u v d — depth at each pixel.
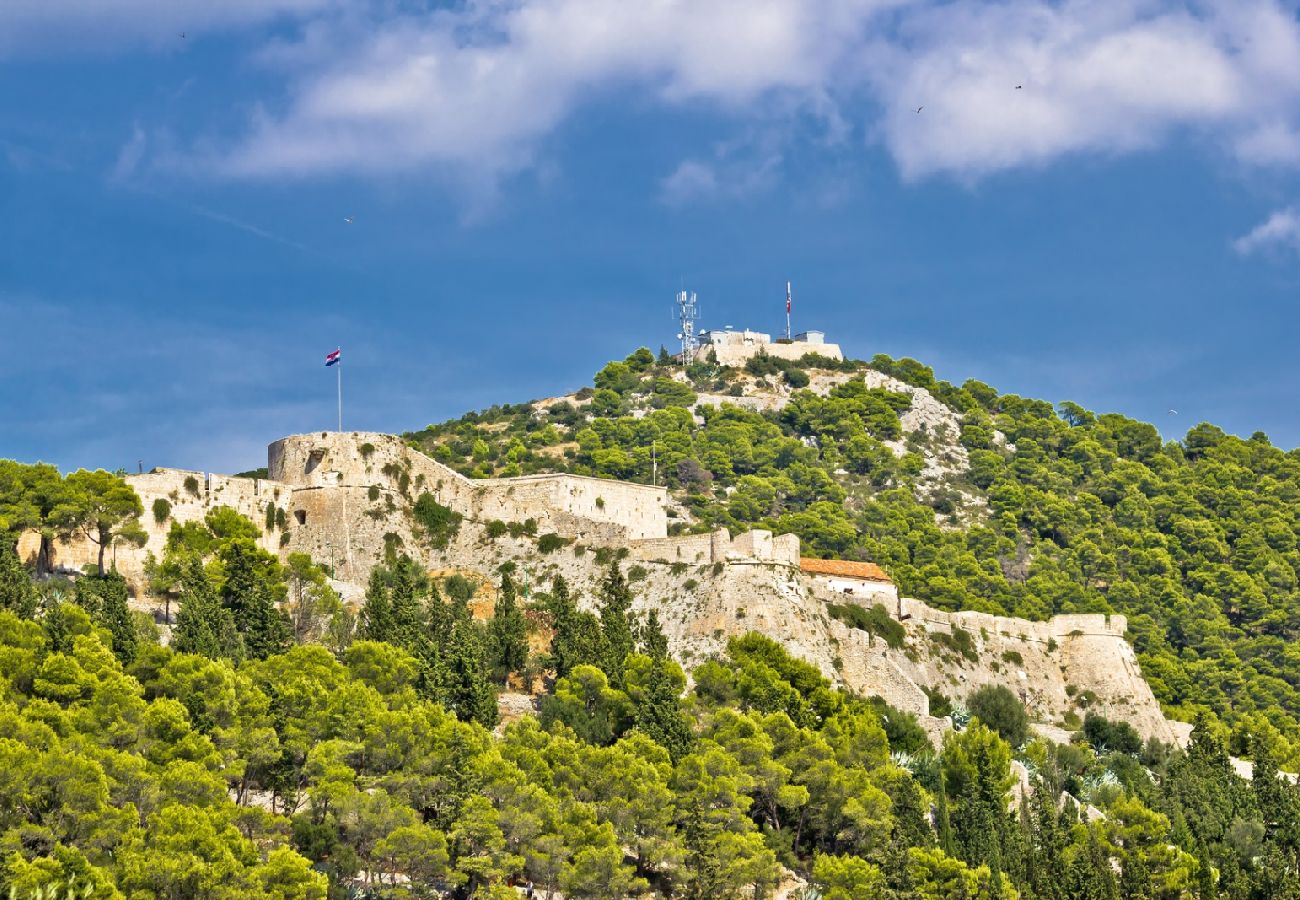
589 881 172.62
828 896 180.75
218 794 165.12
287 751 179.50
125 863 150.88
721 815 186.88
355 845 171.62
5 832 150.88
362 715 182.25
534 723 194.62
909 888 179.50
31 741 160.25
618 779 184.50
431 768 179.00
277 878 155.00
